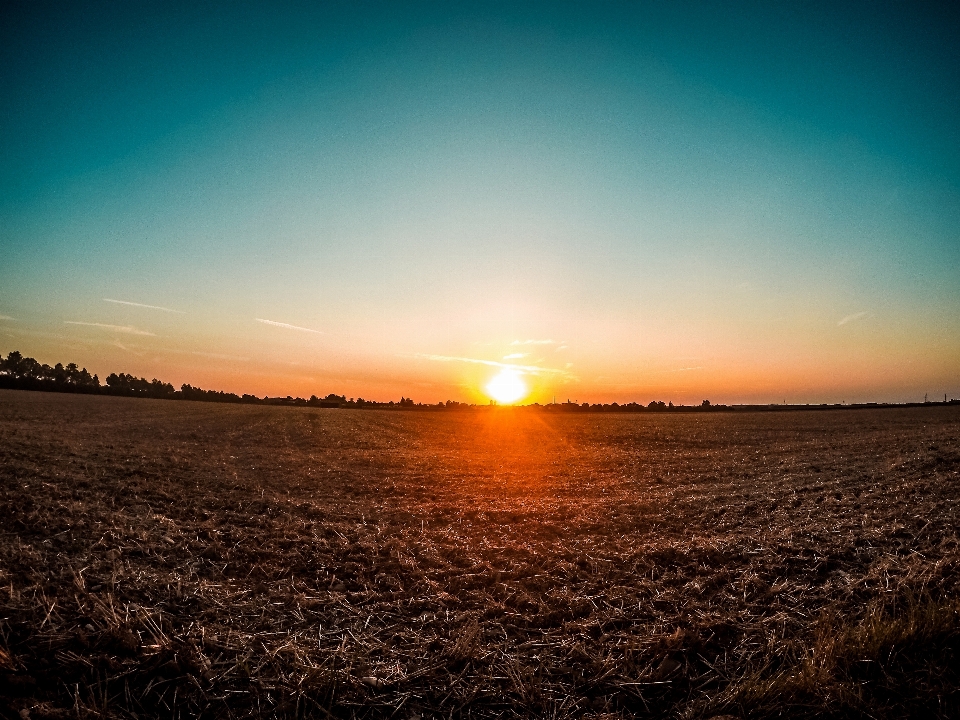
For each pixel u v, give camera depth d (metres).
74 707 3.97
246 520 9.92
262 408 84.06
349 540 8.89
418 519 10.75
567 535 9.56
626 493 14.44
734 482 16.19
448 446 29.92
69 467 14.82
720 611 6.11
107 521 8.80
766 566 7.44
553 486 15.78
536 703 4.49
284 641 5.23
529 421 61.25
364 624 5.72
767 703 4.34
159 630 5.15
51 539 7.63
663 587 6.87
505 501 13.09
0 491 10.46
